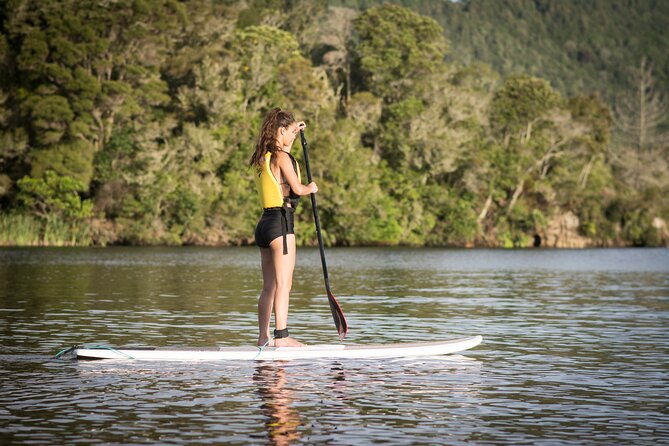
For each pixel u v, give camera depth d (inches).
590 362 382.6
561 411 282.0
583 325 540.4
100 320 541.6
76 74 2765.7
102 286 855.1
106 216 2770.7
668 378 342.3
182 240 2824.8
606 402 296.2
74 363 370.0
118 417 269.9
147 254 1941.4
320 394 306.3
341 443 242.1
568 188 3720.5
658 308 665.6
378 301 719.1
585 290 891.4
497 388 319.9
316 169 3024.1
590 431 256.5
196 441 242.8
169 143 2908.5
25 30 2790.4
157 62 3021.7
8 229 2516.0
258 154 403.9
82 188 2664.9
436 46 3873.0
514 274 1257.4
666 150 4761.3
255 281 959.0
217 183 2925.7
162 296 733.9
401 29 3806.6
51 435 248.5
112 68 3009.4
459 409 284.4
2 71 2866.6
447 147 3316.9
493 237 3506.4
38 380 330.6
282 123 406.3
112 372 348.2
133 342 441.7
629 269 1493.6
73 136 2817.4
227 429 255.8
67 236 2608.3
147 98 2940.5
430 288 896.9
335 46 3897.6
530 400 298.7
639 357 398.6
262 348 389.1
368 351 389.4
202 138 2849.4
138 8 2906.0
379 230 3093.0
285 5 4119.1
